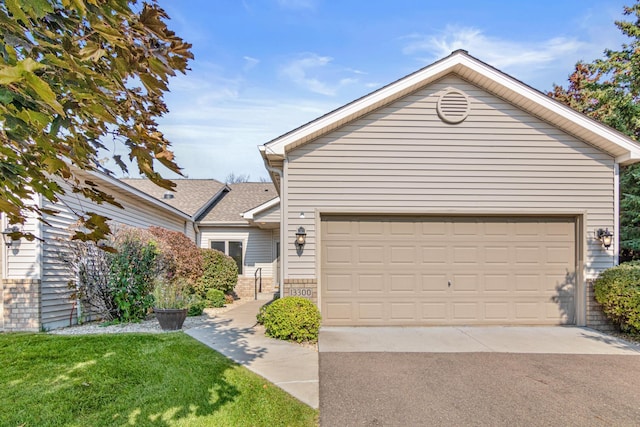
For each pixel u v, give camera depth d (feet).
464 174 26.43
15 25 4.15
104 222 6.53
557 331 24.85
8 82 3.43
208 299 38.01
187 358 17.67
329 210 26.05
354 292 26.17
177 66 5.63
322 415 13.12
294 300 23.40
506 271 26.58
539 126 26.61
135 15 5.06
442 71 25.63
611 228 26.43
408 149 26.43
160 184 6.11
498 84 25.66
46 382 14.75
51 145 4.92
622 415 13.50
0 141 4.74
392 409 13.66
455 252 26.58
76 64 4.39
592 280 26.18
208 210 55.42
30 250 23.30
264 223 43.60
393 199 26.22
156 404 13.29
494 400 14.53
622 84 41.06
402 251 26.48
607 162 26.53
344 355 19.57
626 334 24.12
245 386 15.01
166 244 30.73
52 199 5.94
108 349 18.49
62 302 25.23
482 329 25.35
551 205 26.45
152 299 27.02
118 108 5.59
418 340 22.57
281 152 25.07
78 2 4.25
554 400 14.61
